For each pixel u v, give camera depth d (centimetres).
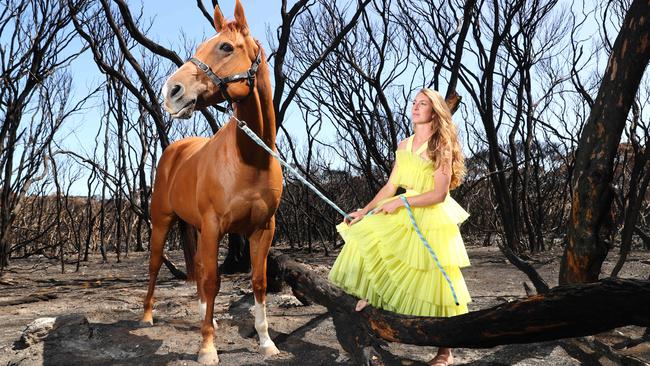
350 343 295
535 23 1042
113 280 754
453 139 280
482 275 732
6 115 882
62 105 1083
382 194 292
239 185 328
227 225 336
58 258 1116
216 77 300
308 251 1211
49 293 618
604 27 1016
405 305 272
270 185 338
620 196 674
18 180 1008
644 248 1077
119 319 448
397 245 275
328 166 1574
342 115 1089
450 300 273
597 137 270
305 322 433
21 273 877
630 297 174
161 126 710
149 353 350
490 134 980
